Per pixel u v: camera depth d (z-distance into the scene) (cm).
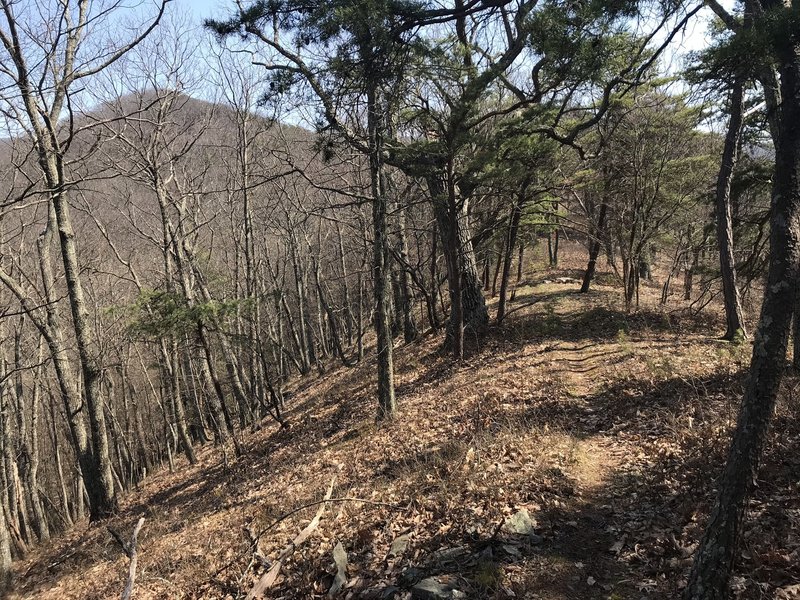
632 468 651
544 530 549
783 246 342
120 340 2262
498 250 1897
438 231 1806
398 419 1126
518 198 1454
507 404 1009
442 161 1165
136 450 3139
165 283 1975
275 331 2959
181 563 782
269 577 566
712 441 633
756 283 1872
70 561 1135
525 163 1191
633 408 850
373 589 516
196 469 1688
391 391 1165
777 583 393
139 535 1077
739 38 391
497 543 534
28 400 2541
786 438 593
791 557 414
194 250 2072
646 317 1672
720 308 1905
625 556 484
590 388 1027
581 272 2794
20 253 1880
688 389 866
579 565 484
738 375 877
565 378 1115
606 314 1736
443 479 715
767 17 380
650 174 1650
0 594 1099
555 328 1612
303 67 782
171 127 2003
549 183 1512
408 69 735
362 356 2350
